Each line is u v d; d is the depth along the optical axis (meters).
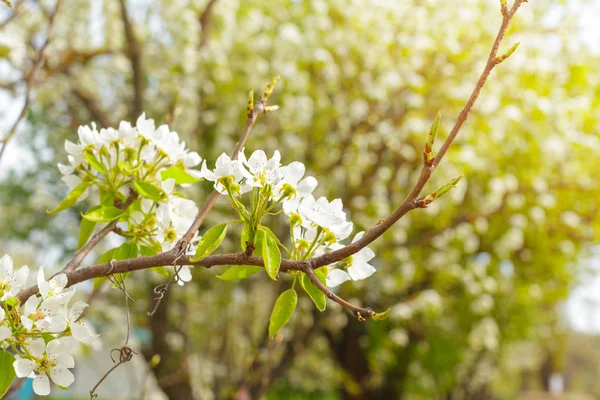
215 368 7.14
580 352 30.77
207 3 6.96
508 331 10.17
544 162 7.05
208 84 6.97
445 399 13.01
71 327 1.32
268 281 6.78
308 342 7.04
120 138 1.69
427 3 7.10
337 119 6.91
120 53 6.76
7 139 2.05
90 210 1.64
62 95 7.27
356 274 1.39
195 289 6.98
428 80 6.92
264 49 7.20
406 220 7.01
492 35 6.93
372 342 9.29
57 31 6.64
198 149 6.80
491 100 6.48
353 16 6.85
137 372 6.68
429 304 7.36
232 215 6.63
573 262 9.11
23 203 8.21
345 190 7.18
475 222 7.30
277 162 1.36
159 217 1.66
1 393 1.27
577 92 7.18
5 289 1.33
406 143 6.82
